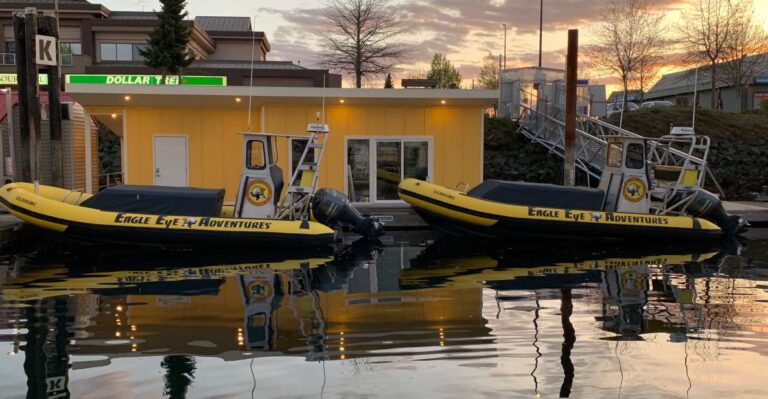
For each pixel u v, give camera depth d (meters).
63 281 7.75
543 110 20.98
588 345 5.19
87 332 5.46
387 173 14.84
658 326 5.77
